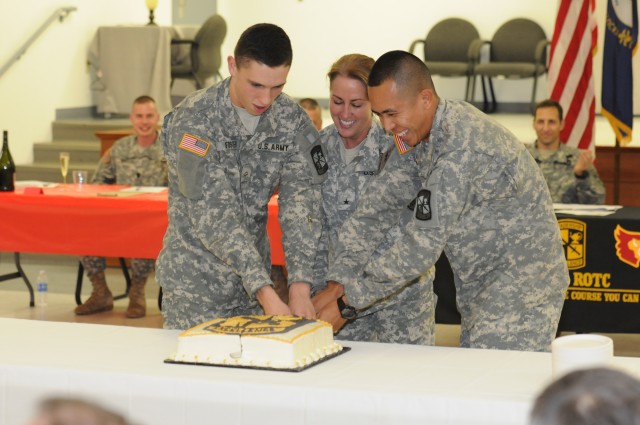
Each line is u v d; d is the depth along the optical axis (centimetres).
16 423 240
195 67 1132
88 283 784
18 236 624
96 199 610
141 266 655
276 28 284
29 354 251
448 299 533
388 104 272
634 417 94
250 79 282
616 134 768
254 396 222
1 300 715
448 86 1324
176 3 1388
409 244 270
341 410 218
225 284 315
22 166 1002
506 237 282
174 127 303
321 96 1404
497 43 1247
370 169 334
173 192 316
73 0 1114
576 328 525
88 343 263
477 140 270
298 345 238
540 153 652
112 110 1134
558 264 289
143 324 642
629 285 517
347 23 1381
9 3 1006
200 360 241
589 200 640
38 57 1057
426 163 292
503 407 210
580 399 96
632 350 582
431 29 1265
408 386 222
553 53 740
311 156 313
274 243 551
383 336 338
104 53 1134
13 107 1021
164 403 229
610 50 759
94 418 91
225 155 305
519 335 281
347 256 314
